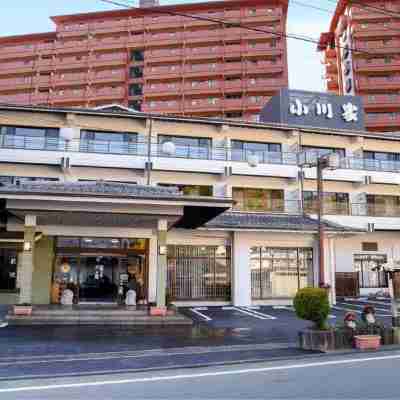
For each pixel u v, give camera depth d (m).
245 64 60.91
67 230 21.12
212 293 22.91
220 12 63.94
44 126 28.52
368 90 58.53
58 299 20.77
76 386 7.65
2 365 9.34
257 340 12.75
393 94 58.09
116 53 64.25
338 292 30.11
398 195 33.47
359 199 32.59
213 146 30.80
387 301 26.77
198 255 23.08
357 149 33.22
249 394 6.98
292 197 30.66
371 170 32.44
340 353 10.92
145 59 62.94
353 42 60.50
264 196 30.55
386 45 59.72
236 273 22.80
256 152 31.08
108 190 16.55
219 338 13.05
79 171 27.70
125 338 12.91
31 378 8.30
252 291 23.12
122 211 16.09
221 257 23.30
